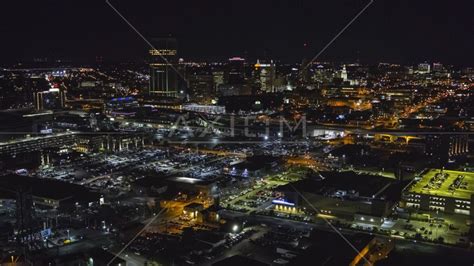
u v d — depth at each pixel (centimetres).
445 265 18012
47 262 17938
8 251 19300
